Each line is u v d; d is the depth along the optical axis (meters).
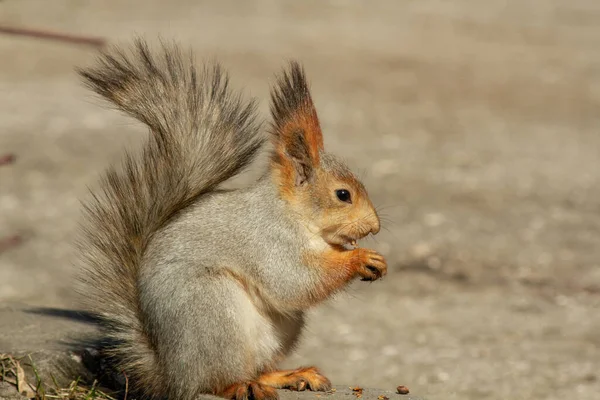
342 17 39.66
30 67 29.59
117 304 7.92
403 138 24.77
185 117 8.12
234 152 8.15
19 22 32.66
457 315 14.09
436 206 19.47
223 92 8.29
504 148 24.22
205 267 7.64
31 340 8.69
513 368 11.86
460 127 26.19
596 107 28.81
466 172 21.97
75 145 22.48
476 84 30.91
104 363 8.41
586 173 22.23
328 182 8.16
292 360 12.20
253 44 33.03
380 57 33.56
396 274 15.95
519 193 20.58
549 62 34.06
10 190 19.33
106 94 8.06
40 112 25.27
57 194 19.19
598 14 42.62
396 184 20.83
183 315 7.47
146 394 7.92
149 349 7.77
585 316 14.05
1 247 9.63
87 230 8.46
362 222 8.18
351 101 28.11
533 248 17.25
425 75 31.64
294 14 39.47
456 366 11.94
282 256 7.92
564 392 11.01
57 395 8.03
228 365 7.48
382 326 13.66
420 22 39.84
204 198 8.05
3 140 22.56
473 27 39.19
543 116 27.67
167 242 7.77
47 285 14.56
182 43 31.69
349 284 8.16
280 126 8.28
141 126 24.56
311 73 30.61
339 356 12.38
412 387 11.19
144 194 8.08
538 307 14.44
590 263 16.50
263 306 7.96
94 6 36.69
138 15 35.91
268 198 8.05
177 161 8.06
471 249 17.12
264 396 7.50
